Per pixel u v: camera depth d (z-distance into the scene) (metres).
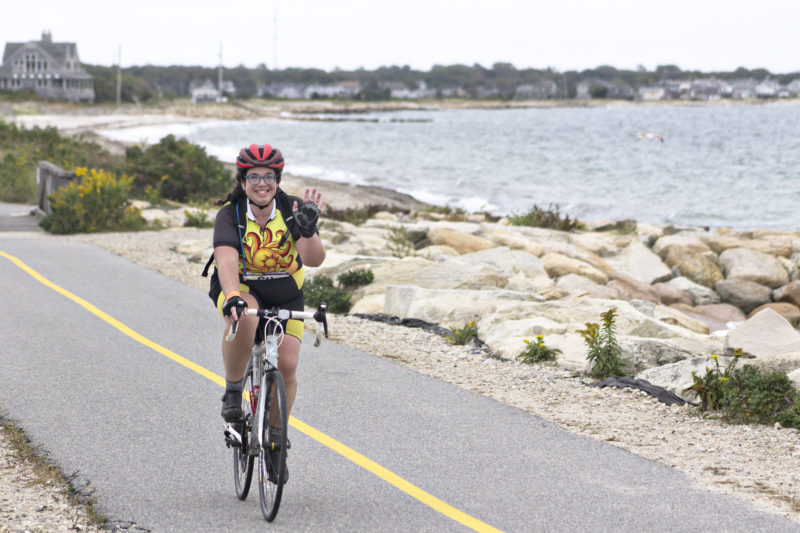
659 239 20.91
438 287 14.29
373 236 20.81
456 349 10.53
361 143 90.12
